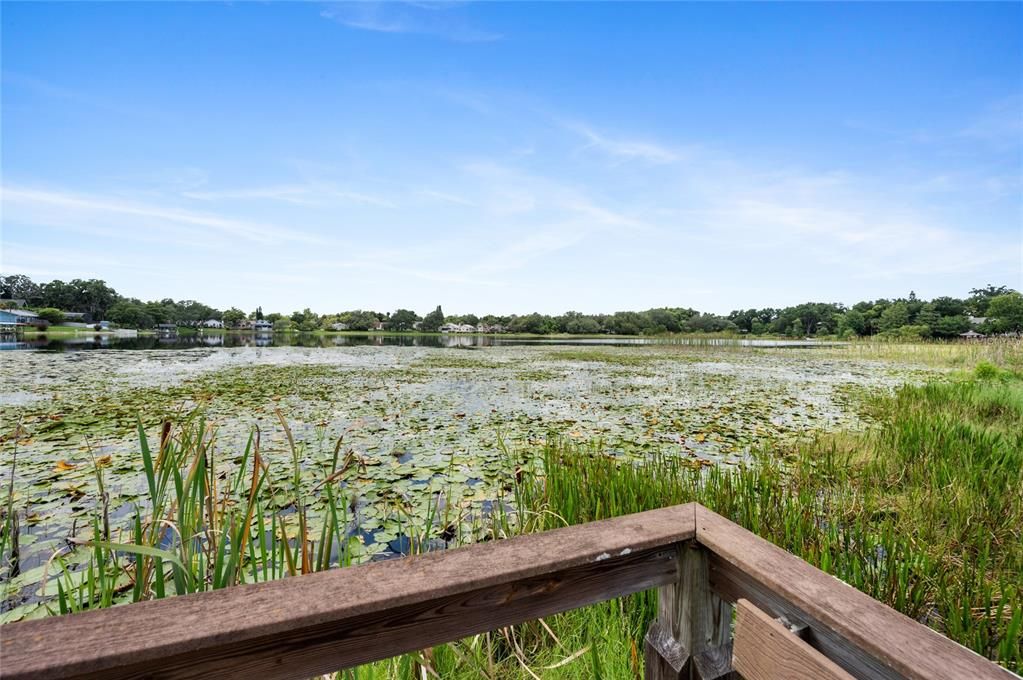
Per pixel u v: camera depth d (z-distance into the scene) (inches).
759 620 32.4
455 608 31.3
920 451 179.8
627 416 275.1
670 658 39.3
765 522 111.7
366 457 185.6
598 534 37.4
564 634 73.2
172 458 60.6
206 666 26.1
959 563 102.4
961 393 299.7
